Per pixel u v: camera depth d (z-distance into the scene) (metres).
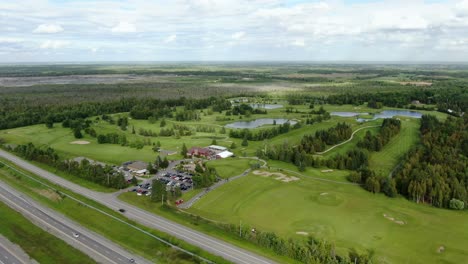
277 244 94.69
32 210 122.69
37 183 148.62
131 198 131.75
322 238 102.88
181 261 89.94
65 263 90.56
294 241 99.31
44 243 100.50
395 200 134.75
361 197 136.12
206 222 112.38
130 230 106.31
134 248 96.81
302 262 89.88
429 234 107.06
